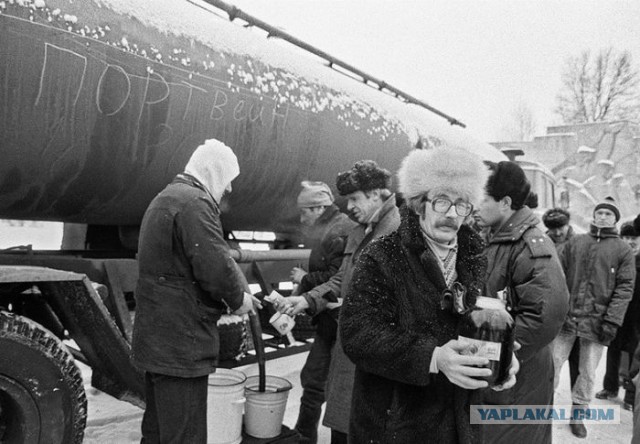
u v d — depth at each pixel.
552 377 1.89
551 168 20.42
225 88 2.78
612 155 19.28
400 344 1.13
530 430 1.79
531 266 1.74
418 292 1.20
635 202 18.80
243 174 3.11
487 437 1.75
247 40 3.13
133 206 2.76
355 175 2.15
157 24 2.49
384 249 1.26
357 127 3.87
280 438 2.40
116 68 2.25
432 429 1.21
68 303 2.21
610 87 29.66
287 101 3.21
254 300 2.26
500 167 1.90
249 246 4.60
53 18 2.04
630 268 3.38
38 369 1.83
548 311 1.67
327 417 2.14
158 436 1.88
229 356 3.13
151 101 2.42
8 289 2.13
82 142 2.25
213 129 2.76
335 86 3.81
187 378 1.80
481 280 1.25
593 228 3.54
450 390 1.22
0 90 1.94
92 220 2.79
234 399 2.22
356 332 1.20
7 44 1.92
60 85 2.09
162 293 1.77
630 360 3.90
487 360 1.04
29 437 1.83
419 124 4.80
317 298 2.53
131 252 3.31
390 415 1.22
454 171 1.19
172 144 2.59
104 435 2.80
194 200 1.79
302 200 2.81
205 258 1.76
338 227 2.72
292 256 3.94
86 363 2.71
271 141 3.15
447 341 1.18
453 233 1.21
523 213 1.87
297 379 4.00
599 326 3.35
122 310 2.67
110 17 2.26
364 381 1.27
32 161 2.17
